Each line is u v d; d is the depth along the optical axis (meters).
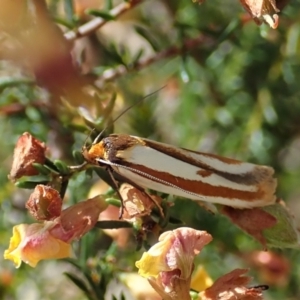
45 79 0.11
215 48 0.13
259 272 0.13
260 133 0.14
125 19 0.14
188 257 0.10
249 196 0.10
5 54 0.11
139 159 0.10
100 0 0.13
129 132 0.13
